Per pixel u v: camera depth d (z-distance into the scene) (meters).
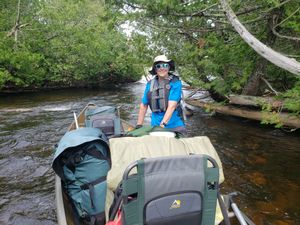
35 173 5.78
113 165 2.84
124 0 6.86
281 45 8.35
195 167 2.36
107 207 2.87
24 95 17.16
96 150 3.44
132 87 23.58
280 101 7.75
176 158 2.32
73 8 19.48
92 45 20.75
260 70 8.50
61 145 3.46
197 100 11.97
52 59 19.66
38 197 4.88
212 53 8.55
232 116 10.68
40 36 18.27
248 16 7.76
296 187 5.18
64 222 2.87
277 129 8.83
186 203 2.34
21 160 6.39
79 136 3.52
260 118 8.73
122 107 13.19
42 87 20.08
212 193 2.43
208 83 10.13
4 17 17.03
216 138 8.05
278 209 4.48
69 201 3.57
